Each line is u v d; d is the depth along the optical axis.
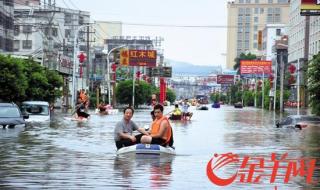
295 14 155.75
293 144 32.84
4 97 56.91
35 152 25.84
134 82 123.75
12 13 91.81
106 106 85.25
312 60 62.66
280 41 170.25
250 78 195.38
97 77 139.50
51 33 114.75
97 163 21.92
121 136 25.17
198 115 90.62
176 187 16.62
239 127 52.69
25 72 64.75
